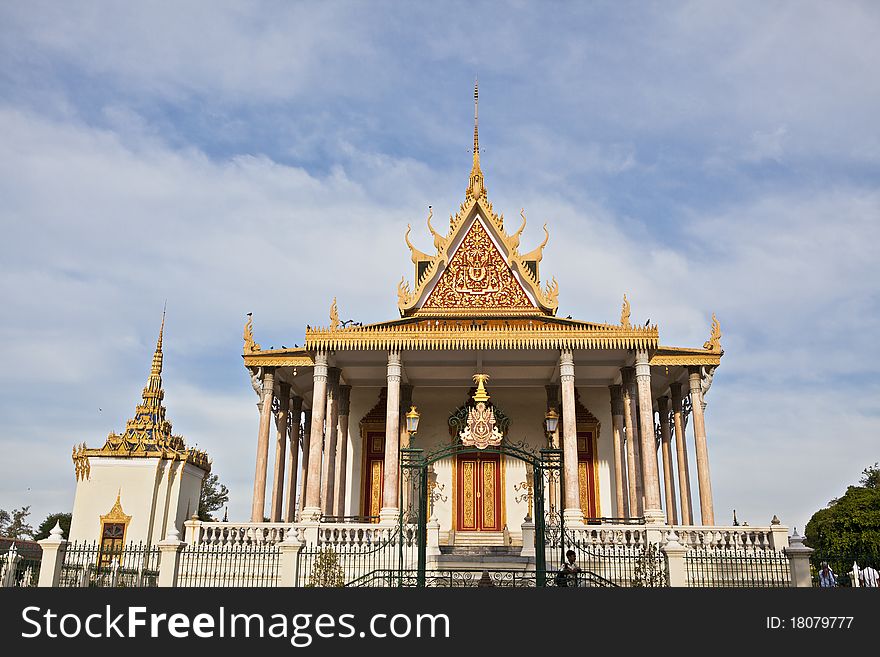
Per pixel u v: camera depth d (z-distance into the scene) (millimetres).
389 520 24469
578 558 21703
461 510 32438
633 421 28906
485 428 24344
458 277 32281
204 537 22891
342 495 31656
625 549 21719
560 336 26547
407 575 20609
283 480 31281
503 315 30984
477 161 34219
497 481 32844
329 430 29094
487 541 31781
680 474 30516
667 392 33344
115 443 31047
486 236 32812
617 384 32188
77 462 31000
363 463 33594
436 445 33375
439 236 33125
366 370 31453
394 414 26094
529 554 22406
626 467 31125
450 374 32094
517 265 32125
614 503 32750
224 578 20969
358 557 21578
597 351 27562
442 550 26906
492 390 34250
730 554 21438
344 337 26938
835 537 37031
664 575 18656
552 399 32469
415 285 33344
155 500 30688
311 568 20125
